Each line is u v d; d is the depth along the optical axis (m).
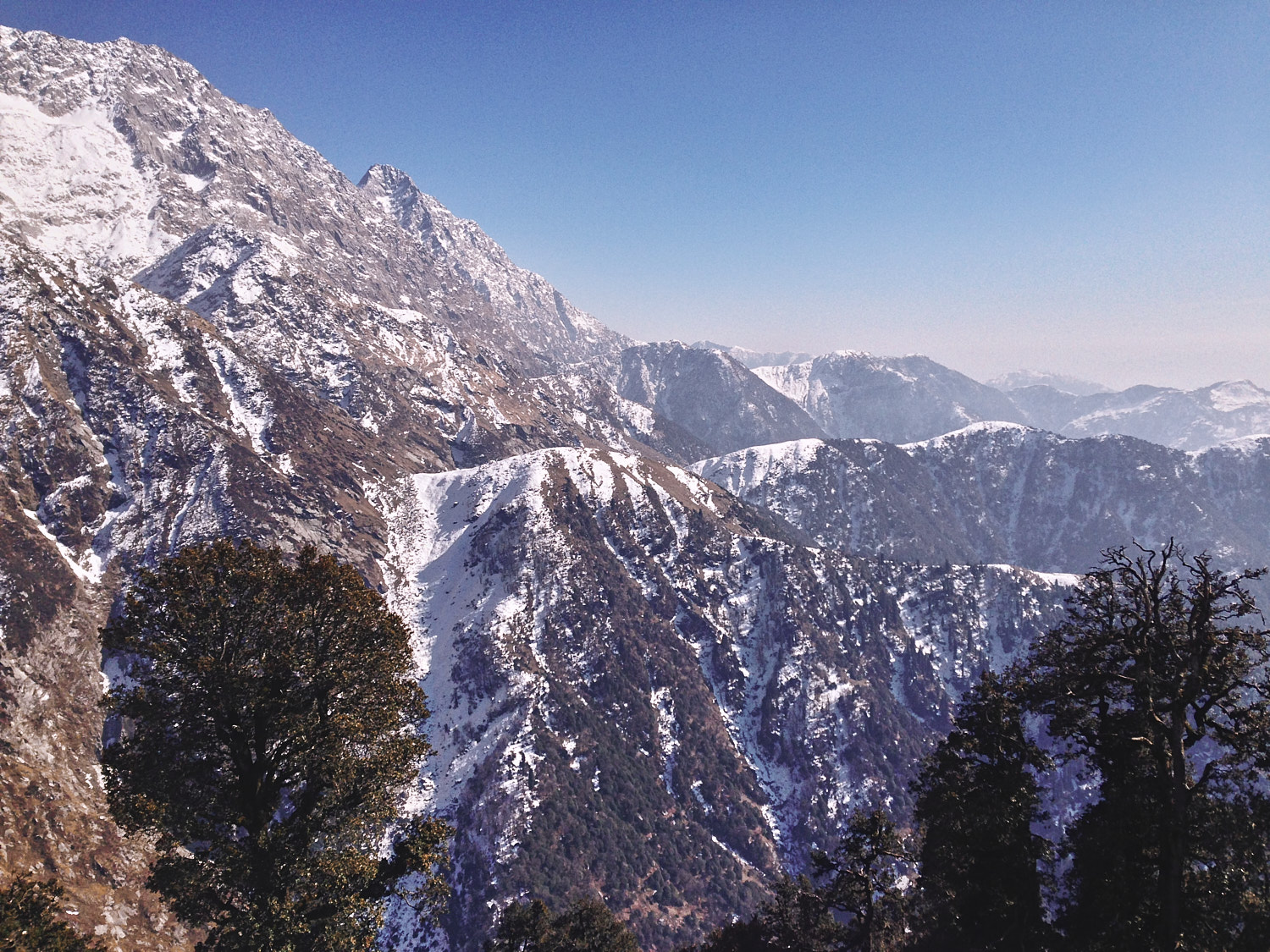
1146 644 28.69
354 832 26.92
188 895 23.27
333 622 25.56
